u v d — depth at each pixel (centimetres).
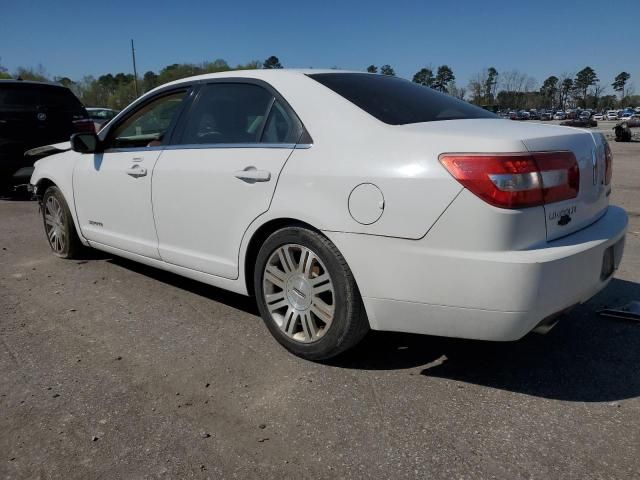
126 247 432
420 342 342
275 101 332
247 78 354
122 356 326
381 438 247
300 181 299
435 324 270
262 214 318
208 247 361
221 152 348
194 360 321
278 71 347
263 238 336
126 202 419
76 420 262
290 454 237
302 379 298
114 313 393
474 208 249
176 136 387
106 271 490
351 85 329
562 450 238
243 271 342
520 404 274
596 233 286
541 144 262
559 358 321
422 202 259
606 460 231
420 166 261
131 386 292
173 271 400
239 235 336
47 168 513
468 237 252
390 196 266
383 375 302
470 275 253
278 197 309
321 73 343
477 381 296
